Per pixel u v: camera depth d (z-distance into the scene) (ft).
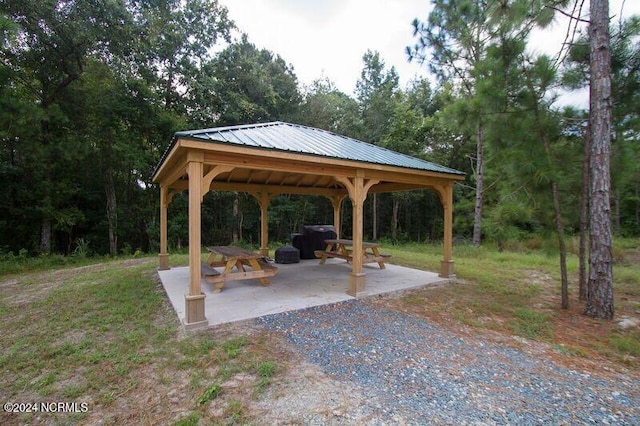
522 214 15.39
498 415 6.66
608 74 12.67
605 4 12.67
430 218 59.93
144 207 42.75
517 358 9.48
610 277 13.03
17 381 8.04
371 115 58.75
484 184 37.83
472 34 29.89
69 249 38.81
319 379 8.11
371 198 60.13
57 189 33.55
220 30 44.86
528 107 14.40
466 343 10.53
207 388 7.65
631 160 13.29
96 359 9.09
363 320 12.63
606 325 12.30
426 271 23.12
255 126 18.33
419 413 6.70
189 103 43.52
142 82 36.88
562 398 7.35
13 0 25.41
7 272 25.62
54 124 31.32
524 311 13.70
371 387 7.74
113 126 36.06
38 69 30.22
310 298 15.39
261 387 7.71
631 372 8.73
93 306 14.32
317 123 56.29
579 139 15.10
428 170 18.30
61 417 6.63
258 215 52.54
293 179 26.16
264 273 17.37
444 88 43.01
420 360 9.24
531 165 13.52
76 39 29.43
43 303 14.98
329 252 25.55
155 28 37.58
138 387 7.74
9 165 30.94
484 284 19.12
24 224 34.27
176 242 44.14
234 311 13.28
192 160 11.37
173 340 10.53
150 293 16.60
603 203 12.93
